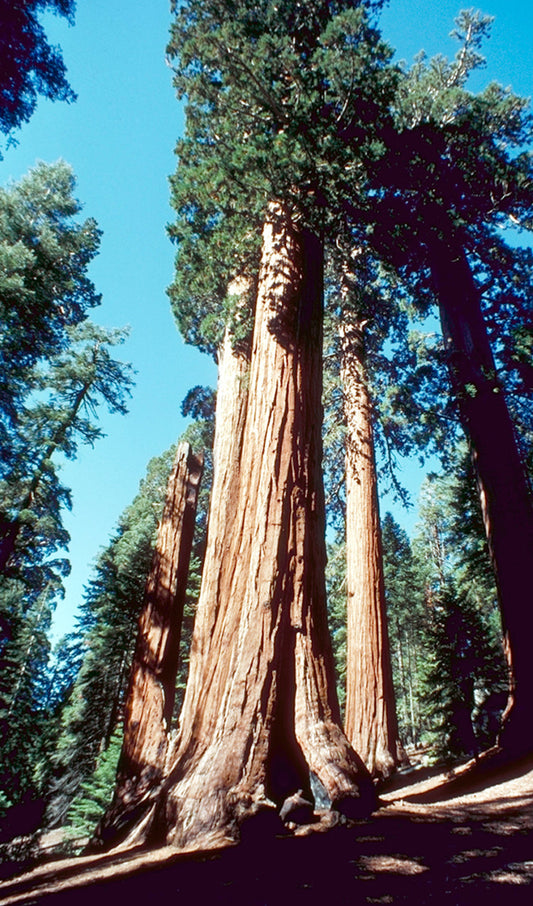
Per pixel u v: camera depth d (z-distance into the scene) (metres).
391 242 10.09
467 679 8.76
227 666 5.32
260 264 9.03
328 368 15.45
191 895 2.89
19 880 5.10
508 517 9.75
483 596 19.47
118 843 6.37
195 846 4.12
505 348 11.65
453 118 16.02
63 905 3.22
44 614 29.66
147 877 3.50
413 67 18.55
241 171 7.89
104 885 3.59
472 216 12.14
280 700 5.21
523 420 13.00
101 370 21.16
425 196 10.41
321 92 8.43
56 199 20.33
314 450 6.86
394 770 9.10
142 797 6.87
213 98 9.59
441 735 12.23
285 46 8.38
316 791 4.75
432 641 9.50
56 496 19.16
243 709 4.91
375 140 8.82
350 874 2.99
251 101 8.77
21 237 17.31
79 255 21.11
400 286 12.31
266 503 6.11
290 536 6.04
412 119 16.19
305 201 8.27
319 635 5.77
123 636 17.92
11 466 17.34
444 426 12.55
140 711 8.26
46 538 20.05
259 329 7.70
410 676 30.39
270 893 2.76
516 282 12.55
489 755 8.07
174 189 9.98
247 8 9.68
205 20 10.86
